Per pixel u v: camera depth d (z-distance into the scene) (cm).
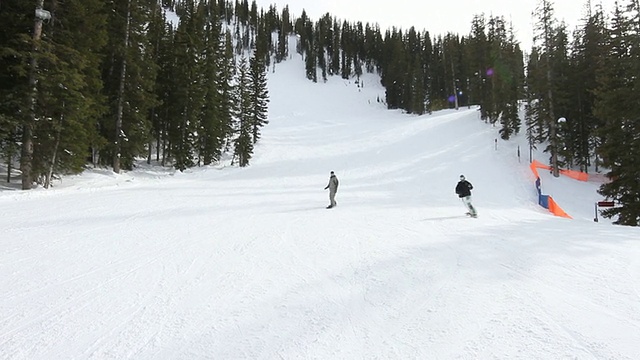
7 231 998
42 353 402
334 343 418
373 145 3772
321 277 654
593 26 3017
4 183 1800
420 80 6862
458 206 1628
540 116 2833
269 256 798
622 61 1947
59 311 510
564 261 702
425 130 4228
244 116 3747
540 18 2781
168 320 484
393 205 1638
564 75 3162
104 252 816
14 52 1583
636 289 543
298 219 1280
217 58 3816
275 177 2655
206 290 593
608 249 786
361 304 531
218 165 3447
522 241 890
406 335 434
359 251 832
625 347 383
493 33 4988
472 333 431
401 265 714
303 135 4678
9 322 475
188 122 3056
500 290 564
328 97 8975
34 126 1677
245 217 1311
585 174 2583
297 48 13825
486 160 2894
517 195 2127
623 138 1823
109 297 562
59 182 1972
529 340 407
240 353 399
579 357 368
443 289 579
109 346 417
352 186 2288
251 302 544
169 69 3025
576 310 480
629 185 1736
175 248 863
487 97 4203
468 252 798
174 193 1903
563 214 1747
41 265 714
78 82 1770
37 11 1642
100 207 1409
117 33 2411
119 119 2366
